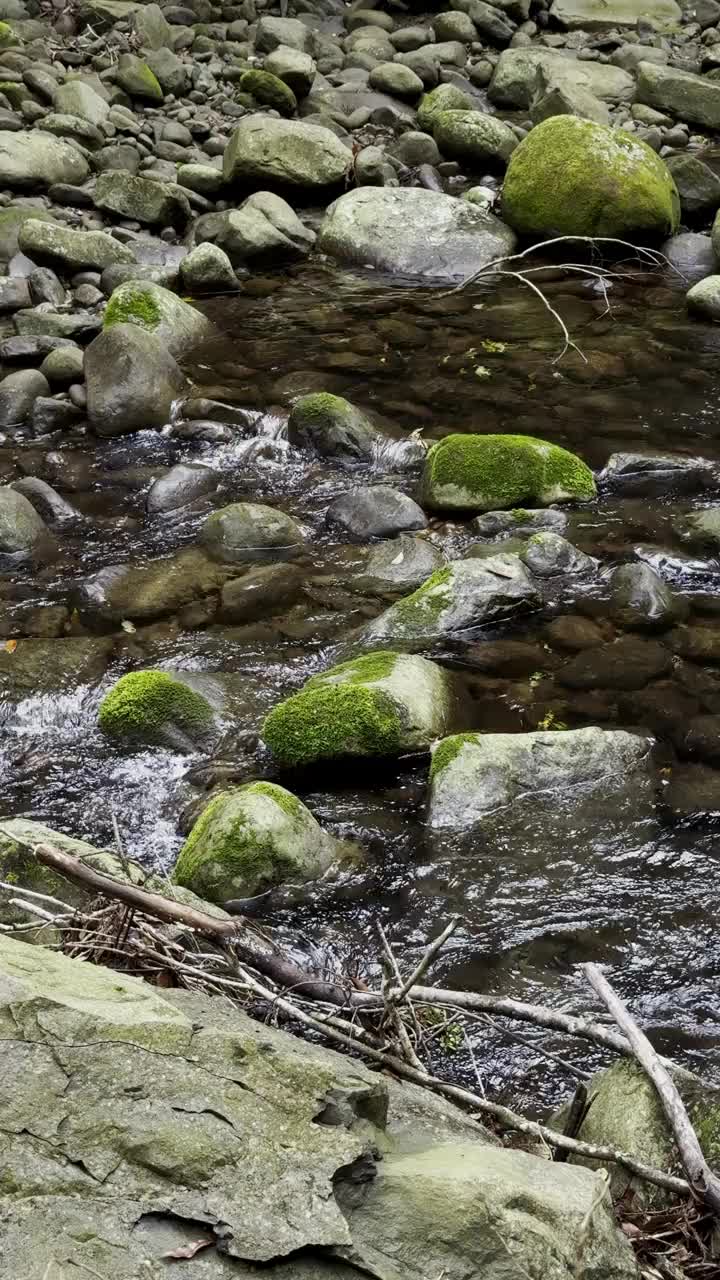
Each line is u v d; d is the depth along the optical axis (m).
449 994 3.25
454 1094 2.94
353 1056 3.11
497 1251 2.14
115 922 3.22
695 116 14.06
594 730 5.18
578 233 11.27
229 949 3.17
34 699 5.65
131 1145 2.10
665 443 7.97
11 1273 1.91
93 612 6.32
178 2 15.69
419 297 10.59
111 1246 1.97
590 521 7.11
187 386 8.79
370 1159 2.20
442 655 5.91
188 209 11.56
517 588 6.22
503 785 4.96
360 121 13.73
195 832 4.69
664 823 4.86
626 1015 3.07
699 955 4.23
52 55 13.91
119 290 9.57
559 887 4.56
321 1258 2.05
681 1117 2.80
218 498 7.50
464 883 4.59
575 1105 3.02
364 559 6.81
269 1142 2.15
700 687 5.66
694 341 9.54
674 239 11.37
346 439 7.95
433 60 14.80
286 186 12.13
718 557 6.75
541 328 9.86
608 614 6.20
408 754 5.25
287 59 13.88
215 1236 2.02
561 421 8.28
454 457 7.32
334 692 5.30
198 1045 2.27
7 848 3.96
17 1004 2.25
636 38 16.03
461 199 11.67
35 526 6.96
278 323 9.99
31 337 9.20
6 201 11.27
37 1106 2.12
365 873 4.64
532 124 13.69
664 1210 2.71
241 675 5.80
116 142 12.51
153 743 5.40
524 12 16.28
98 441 8.22
